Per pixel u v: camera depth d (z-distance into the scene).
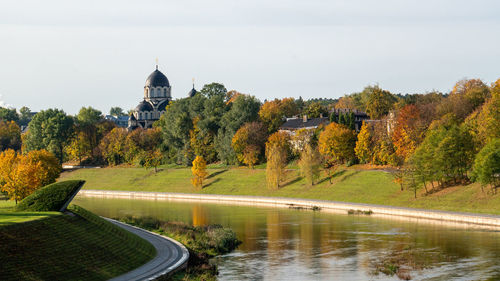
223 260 82.50
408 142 151.62
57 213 74.56
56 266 60.75
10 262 57.53
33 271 58.06
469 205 118.62
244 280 71.00
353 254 85.81
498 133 128.75
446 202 123.69
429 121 158.75
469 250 85.94
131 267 68.19
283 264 79.81
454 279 70.25
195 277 68.00
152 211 140.88
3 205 104.56
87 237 70.75
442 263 78.50
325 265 79.00
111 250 70.38
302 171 160.75
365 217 123.75
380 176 150.50
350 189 149.62
